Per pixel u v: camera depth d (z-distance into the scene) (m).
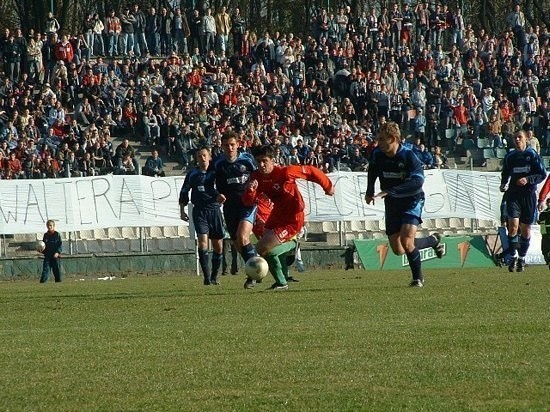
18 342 14.48
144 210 48.12
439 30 68.88
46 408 9.55
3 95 57.31
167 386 10.59
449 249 47.50
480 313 16.88
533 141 60.22
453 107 63.00
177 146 57.16
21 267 46.31
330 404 9.48
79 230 47.47
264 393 10.09
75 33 84.62
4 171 51.09
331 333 14.44
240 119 58.00
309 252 48.53
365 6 86.25
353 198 50.16
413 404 9.38
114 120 58.59
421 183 22.98
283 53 63.75
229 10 89.19
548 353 12.09
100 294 25.14
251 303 20.00
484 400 9.49
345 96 63.00
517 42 70.19
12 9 86.81
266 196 24.36
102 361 12.38
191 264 48.31
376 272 39.19
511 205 33.72
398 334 14.15
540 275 30.73
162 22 65.75
